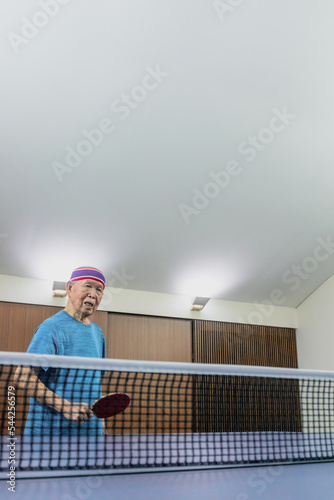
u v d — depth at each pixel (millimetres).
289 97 6379
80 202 7277
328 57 5859
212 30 5500
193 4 5227
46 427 2377
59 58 5602
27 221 7375
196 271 8844
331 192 7918
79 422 2295
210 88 6156
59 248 7859
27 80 5770
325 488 1991
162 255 8398
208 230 8109
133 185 7203
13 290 8109
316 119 6715
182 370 2508
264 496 1843
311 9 5344
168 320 9234
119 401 2297
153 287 8984
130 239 8000
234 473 2211
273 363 9852
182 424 7016
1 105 5988
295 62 5926
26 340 8055
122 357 8727
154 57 5734
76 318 2893
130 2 5160
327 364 9461
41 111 6105
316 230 8539
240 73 6016
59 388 2504
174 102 6262
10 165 6645
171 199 7508
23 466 2057
